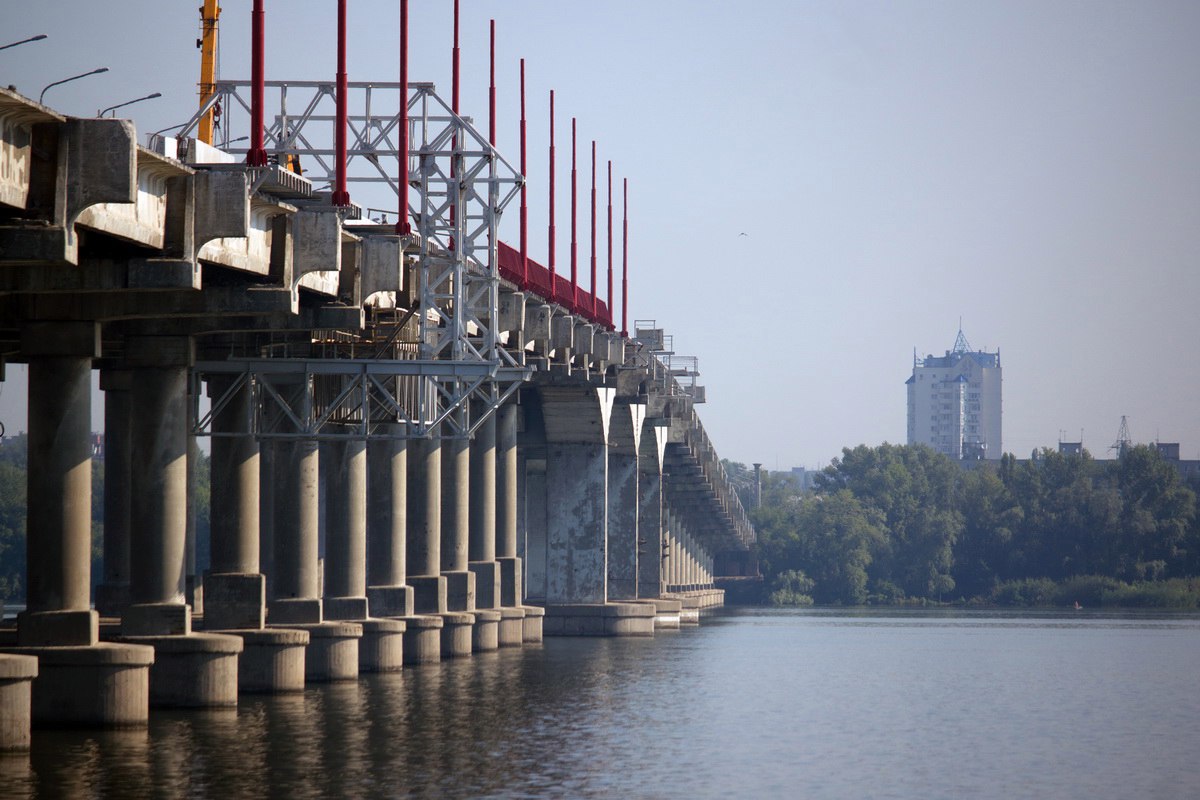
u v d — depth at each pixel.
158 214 78.00
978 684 138.62
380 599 128.12
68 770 72.44
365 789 70.81
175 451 93.56
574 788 72.62
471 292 127.56
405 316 114.88
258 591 103.12
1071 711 114.62
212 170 86.62
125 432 125.06
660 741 90.06
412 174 118.69
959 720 107.00
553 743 86.75
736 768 80.75
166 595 92.94
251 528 105.31
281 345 110.56
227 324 98.94
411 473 138.62
